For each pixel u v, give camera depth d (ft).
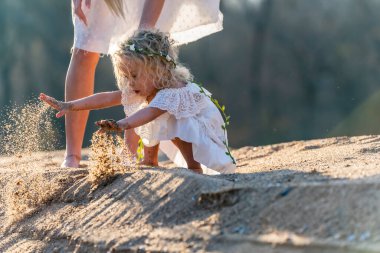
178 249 9.67
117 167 13.38
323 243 8.77
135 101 14.25
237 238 9.45
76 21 15.85
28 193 13.48
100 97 14.07
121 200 11.88
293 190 10.09
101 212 11.81
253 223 9.73
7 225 13.06
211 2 16.20
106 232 10.99
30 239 12.26
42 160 16.81
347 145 18.19
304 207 9.66
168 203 11.08
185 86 14.06
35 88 79.92
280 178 11.32
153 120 13.82
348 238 8.82
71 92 15.85
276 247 9.03
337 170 11.50
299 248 8.87
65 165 15.65
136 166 13.48
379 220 8.95
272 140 78.13
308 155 16.87
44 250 11.68
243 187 10.55
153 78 13.83
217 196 10.55
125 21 15.97
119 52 13.80
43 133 15.56
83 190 12.94
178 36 17.12
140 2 16.02
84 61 15.85
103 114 66.28
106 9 15.75
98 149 12.96
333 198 9.64
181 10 16.34
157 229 10.48
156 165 14.70
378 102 77.05
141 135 14.01
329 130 76.95
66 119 15.87
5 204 13.83
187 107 13.78
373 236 8.72
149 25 15.08
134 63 13.69
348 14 81.71
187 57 79.05
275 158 17.92
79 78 15.85
